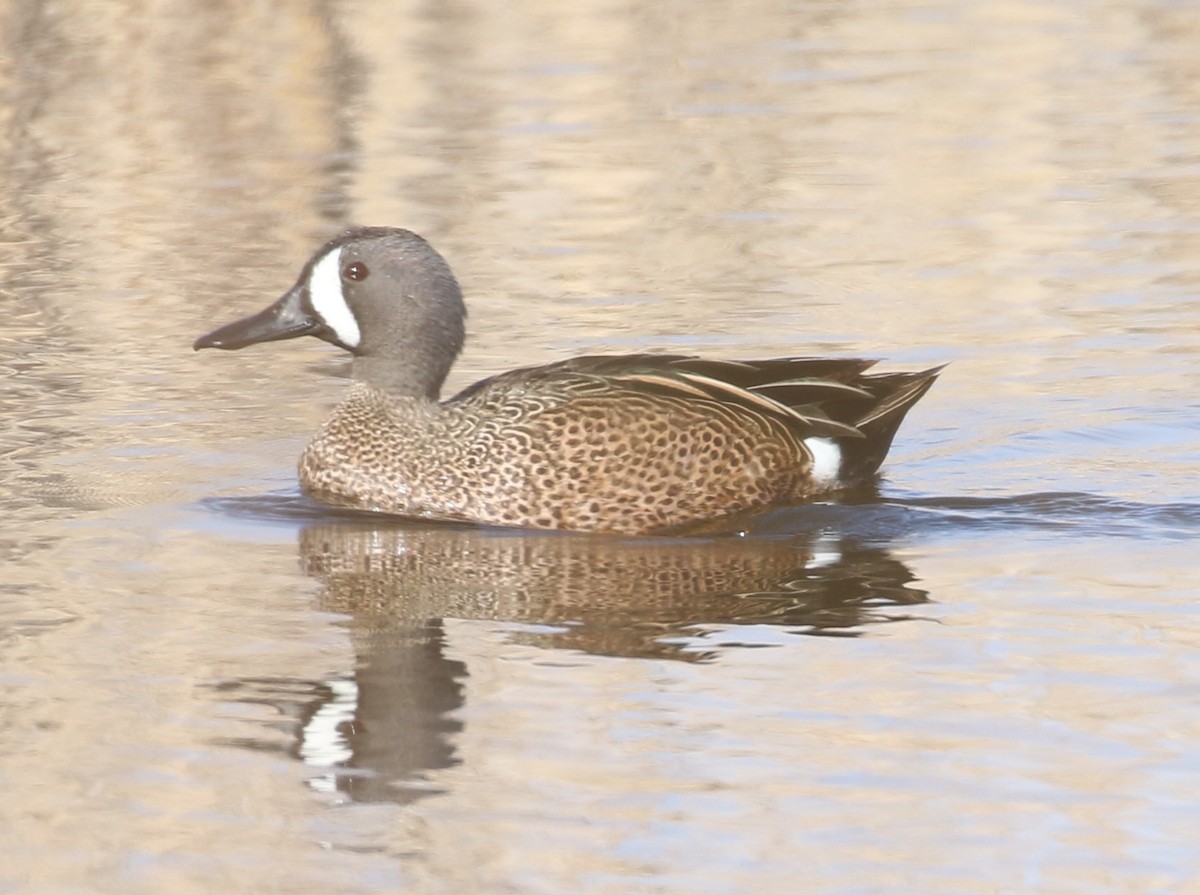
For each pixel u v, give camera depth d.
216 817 8.76
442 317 14.13
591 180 24.05
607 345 17.81
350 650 10.74
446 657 10.62
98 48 29.80
